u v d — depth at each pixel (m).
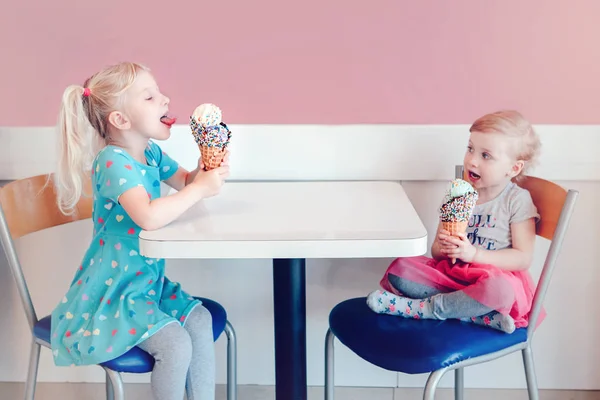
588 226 1.91
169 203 1.37
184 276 2.00
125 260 1.49
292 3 1.84
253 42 1.87
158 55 1.88
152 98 1.53
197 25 1.86
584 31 1.83
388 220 1.39
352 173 1.90
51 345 1.48
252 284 2.00
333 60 1.87
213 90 1.90
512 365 2.02
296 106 1.90
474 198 1.53
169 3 1.85
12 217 1.59
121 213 1.51
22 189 1.62
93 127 1.56
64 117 1.51
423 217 1.93
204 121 1.43
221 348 2.05
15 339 2.06
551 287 1.96
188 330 1.51
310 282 1.99
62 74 1.90
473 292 1.50
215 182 1.43
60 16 1.87
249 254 1.26
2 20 1.88
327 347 1.64
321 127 1.88
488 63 1.86
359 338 1.49
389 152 1.88
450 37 1.85
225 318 1.67
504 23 1.83
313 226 1.34
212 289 2.01
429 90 1.88
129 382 2.09
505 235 1.66
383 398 2.00
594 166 1.86
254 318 2.02
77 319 1.48
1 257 2.01
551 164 1.87
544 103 1.87
